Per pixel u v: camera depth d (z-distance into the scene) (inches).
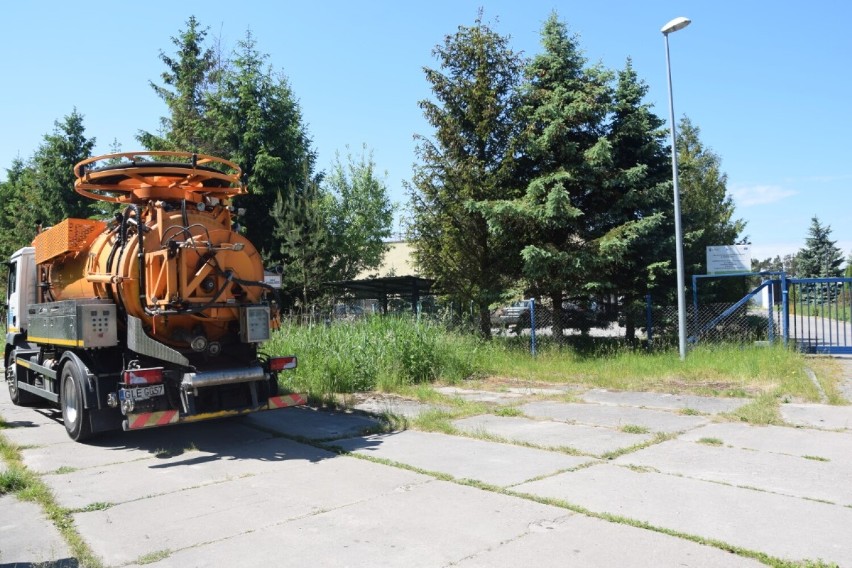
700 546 169.3
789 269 3080.7
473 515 198.4
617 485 223.9
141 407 293.0
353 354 477.7
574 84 634.8
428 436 316.5
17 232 1266.0
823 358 541.6
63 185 1243.8
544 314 652.1
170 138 1097.4
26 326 443.8
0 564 169.5
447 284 667.4
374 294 875.4
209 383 303.0
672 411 357.4
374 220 1374.3
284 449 302.5
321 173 1085.8
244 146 925.2
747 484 220.7
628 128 661.9
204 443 321.1
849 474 229.3
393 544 177.2
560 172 590.2
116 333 314.0
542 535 180.1
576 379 489.7
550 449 279.1
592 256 583.5
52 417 407.8
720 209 997.8
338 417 375.2
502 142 640.4
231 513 209.0
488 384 480.7
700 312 666.8
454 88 628.7
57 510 211.8
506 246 641.0
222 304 314.5
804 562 156.6
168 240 308.5
